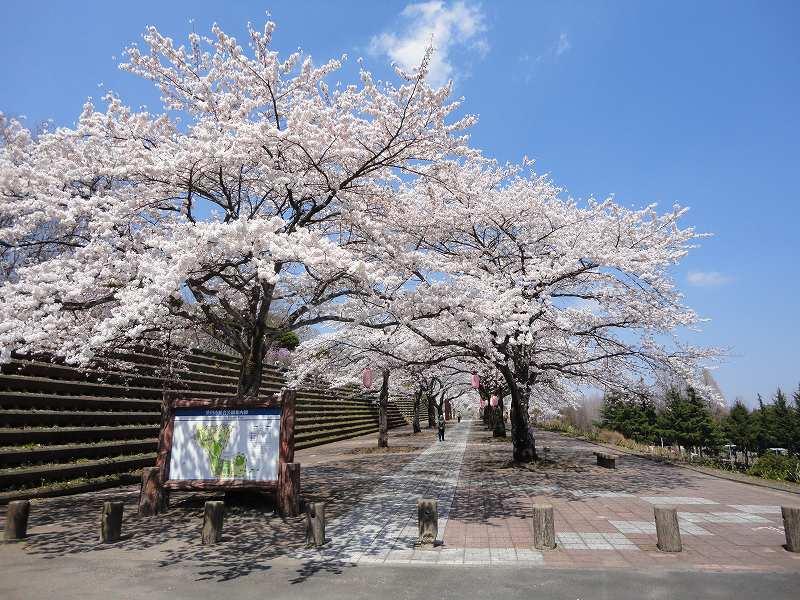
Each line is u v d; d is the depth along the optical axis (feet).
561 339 49.42
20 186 23.75
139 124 28.19
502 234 46.75
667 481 38.45
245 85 29.63
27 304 20.12
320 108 29.35
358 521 25.94
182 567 18.83
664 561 18.89
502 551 20.49
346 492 34.63
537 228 43.98
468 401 206.28
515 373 49.98
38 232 30.07
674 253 36.11
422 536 21.61
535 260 39.91
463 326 34.60
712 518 25.90
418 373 63.57
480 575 17.62
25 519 23.03
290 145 27.48
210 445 27.20
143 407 49.75
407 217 36.47
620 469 45.32
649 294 40.16
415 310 31.32
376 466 50.03
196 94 30.89
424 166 31.73
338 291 32.73
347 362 57.00
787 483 36.52
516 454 48.42
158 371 45.39
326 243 22.76
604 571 17.83
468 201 39.73
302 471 46.32
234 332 30.58
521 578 17.21
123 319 19.65
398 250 31.01
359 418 121.70
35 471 32.55
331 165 31.78
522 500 31.30
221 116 28.78
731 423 134.10
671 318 40.60
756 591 15.70
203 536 21.89
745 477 39.65
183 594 16.08
